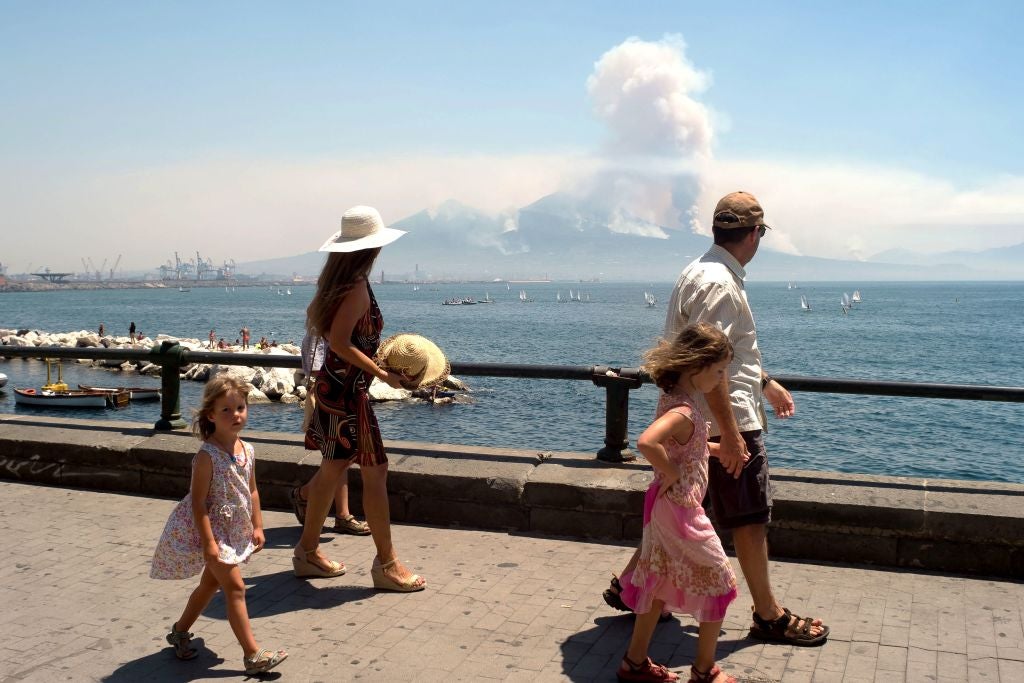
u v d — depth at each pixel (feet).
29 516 19.25
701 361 11.54
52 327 310.24
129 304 572.51
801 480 17.24
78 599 14.76
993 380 147.23
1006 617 13.58
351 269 14.94
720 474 12.75
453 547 17.30
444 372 15.96
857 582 15.14
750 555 12.80
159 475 20.86
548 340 230.89
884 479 17.33
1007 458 77.05
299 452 20.38
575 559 16.55
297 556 15.84
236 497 12.69
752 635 13.12
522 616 14.02
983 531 15.20
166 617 14.11
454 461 19.25
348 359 14.84
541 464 18.98
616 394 18.90
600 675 12.00
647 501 12.06
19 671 12.19
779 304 538.88
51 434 22.18
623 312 438.40
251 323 328.08
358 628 13.61
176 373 22.56
